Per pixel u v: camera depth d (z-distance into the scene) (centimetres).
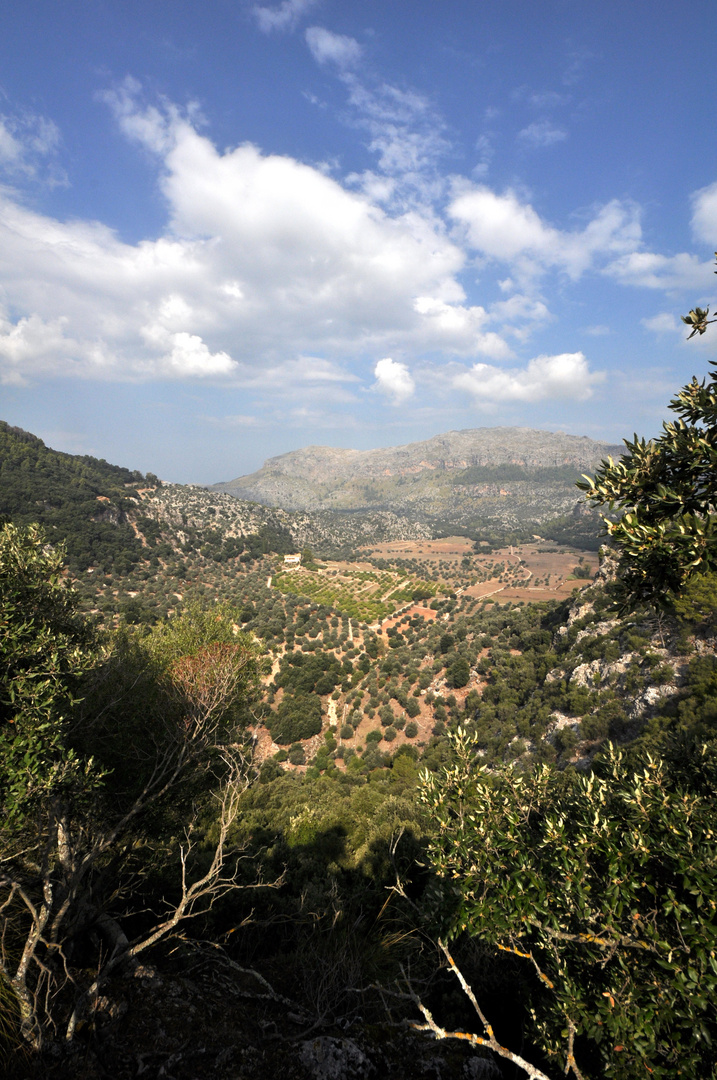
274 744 5281
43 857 454
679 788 381
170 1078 389
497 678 5588
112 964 439
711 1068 277
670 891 311
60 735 468
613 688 3559
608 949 331
